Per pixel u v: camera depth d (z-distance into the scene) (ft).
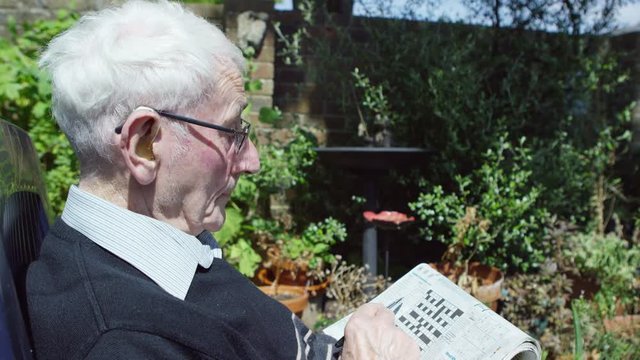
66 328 2.84
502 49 11.21
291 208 11.23
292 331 3.97
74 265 3.08
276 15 10.98
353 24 11.20
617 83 11.49
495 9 11.07
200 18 3.50
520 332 3.93
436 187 9.73
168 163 3.25
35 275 3.15
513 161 10.23
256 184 9.94
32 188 4.02
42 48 3.87
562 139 10.55
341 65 11.12
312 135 10.85
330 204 11.19
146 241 3.28
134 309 2.89
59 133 9.30
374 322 4.00
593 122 11.55
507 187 9.66
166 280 3.33
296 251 9.40
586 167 11.32
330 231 9.93
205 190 3.44
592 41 11.32
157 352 2.84
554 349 7.66
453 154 10.37
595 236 10.25
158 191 3.31
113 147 3.16
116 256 3.22
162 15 3.30
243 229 9.75
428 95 10.56
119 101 3.07
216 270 3.76
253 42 10.52
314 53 11.14
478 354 3.86
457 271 9.37
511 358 3.77
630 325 8.27
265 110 10.37
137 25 3.20
